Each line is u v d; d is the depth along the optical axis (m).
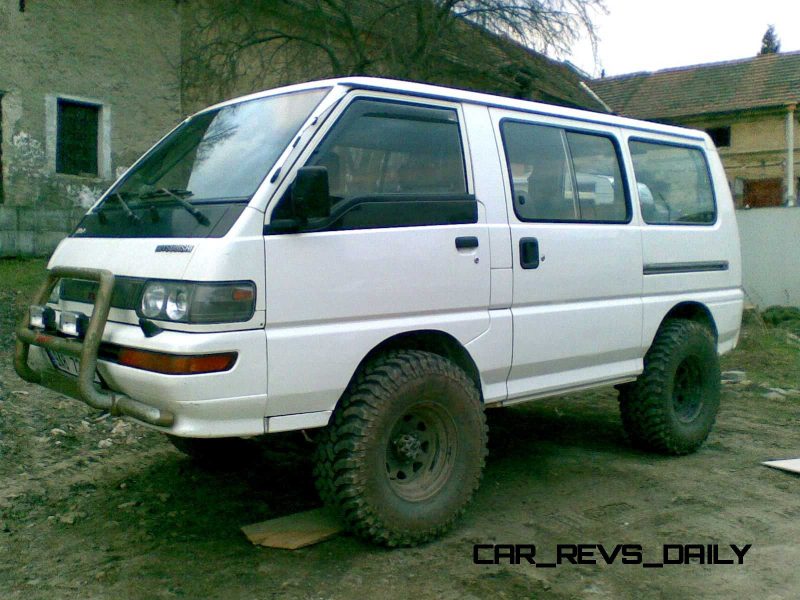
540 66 11.54
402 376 3.78
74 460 5.04
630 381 5.32
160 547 3.87
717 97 25.83
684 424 5.55
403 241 3.85
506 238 4.30
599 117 5.16
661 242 5.34
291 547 3.82
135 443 5.41
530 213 4.52
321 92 3.89
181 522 4.19
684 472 5.25
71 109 11.41
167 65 12.28
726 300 5.98
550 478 5.07
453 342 4.13
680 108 26.02
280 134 3.80
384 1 10.71
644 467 5.33
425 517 3.89
